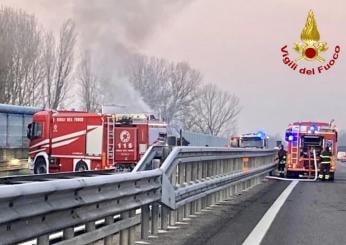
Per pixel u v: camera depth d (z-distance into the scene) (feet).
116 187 23.88
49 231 18.02
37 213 17.16
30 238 16.94
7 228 16.05
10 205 16.06
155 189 29.76
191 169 38.78
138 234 31.22
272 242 30.07
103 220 24.23
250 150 66.28
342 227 35.96
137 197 26.99
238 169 58.65
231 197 53.88
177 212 36.83
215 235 31.71
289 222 37.65
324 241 30.86
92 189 21.29
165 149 33.78
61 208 18.60
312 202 51.19
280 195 57.77
